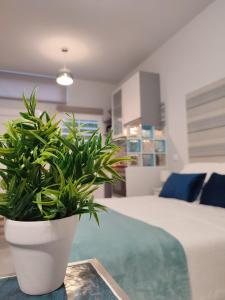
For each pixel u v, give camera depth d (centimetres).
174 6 286
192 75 314
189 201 229
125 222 149
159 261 106
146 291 100
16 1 268
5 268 155
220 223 147
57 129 62
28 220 57
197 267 111
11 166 56
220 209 190
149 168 359
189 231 130
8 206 56
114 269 98
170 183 261
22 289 58
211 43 284
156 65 392
